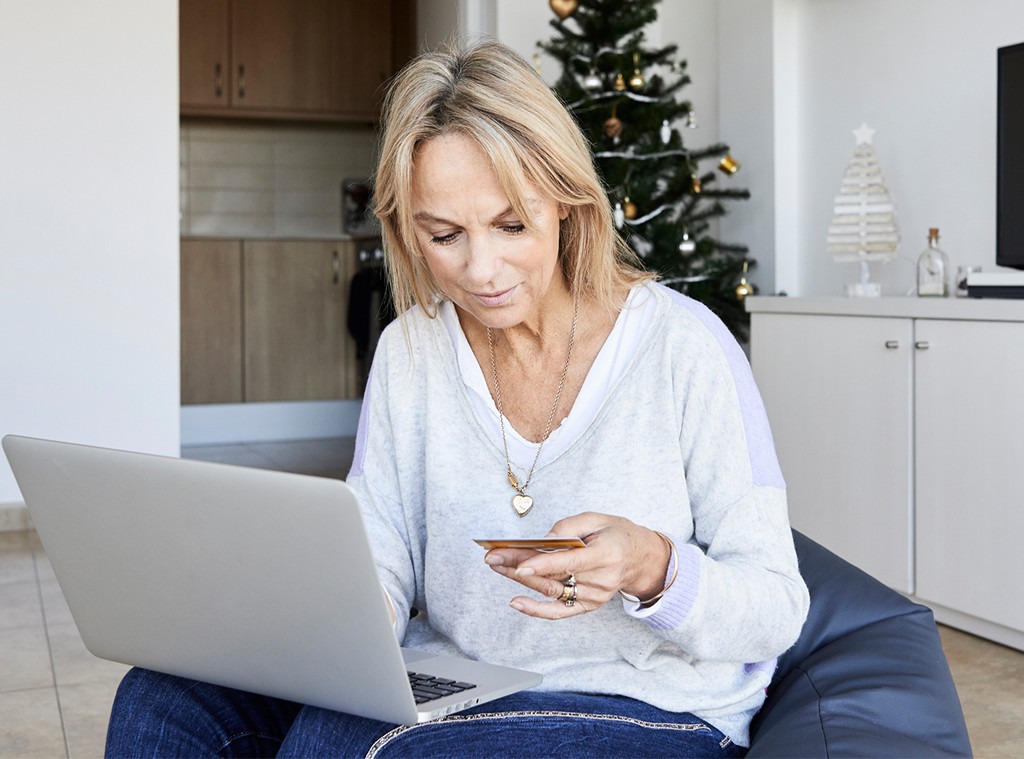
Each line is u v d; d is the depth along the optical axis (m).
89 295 4.26
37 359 4.22
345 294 6.88
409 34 6.50
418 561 1.30
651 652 1.13
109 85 4.22
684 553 0.98
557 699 1.08
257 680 1.03
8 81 4.13
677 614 0.98
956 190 3.60
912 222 3.78
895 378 3.06
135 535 0.98
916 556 3.03
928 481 2.97
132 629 1.07
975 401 2.82
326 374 6.89
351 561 0.87
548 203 1.10
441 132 1.05
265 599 0.94
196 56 6.67
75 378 4.27
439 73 1.08
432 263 1.12
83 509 1.00
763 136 4.34
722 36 4.55
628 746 1.04
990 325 2.77
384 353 1.30
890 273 3.87
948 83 3.61
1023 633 2.78
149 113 4.27
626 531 0.95
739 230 4.50
